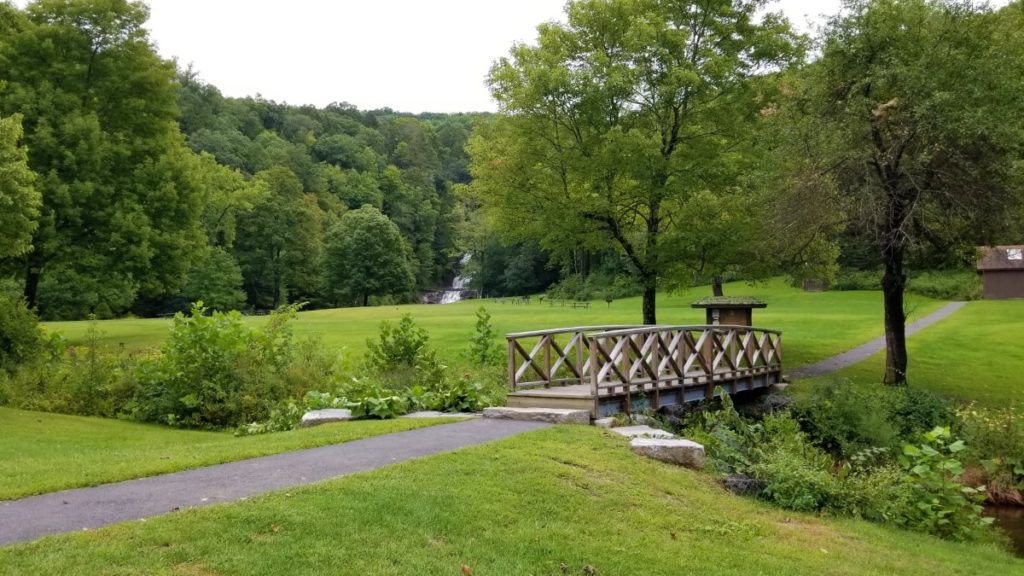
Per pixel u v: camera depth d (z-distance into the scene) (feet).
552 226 65.67
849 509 30.73
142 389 48.19
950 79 54.60
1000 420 46.42
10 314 54.29
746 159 65.51
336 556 16.98
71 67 82.89
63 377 50.14
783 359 77.30
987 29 56.54
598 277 230.07
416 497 21.63
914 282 166.40
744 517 25.80
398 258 266.36
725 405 42.83
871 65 55.98
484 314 63.31
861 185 56.34
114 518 19.21
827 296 166.30
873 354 80.59
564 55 65.00
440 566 17.12
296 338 85.56
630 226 73.36
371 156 389.60
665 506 24.59
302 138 390.21
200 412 45.85
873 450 44.50
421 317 129.39
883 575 22.07
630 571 18.62
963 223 59.77
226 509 19.42
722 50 66.85
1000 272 155.53
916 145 55.67
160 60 90.63
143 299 210.79
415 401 41.68
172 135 93.45
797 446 37.32
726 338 52.47
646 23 60.70
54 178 76.54
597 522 21.89
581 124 64.18
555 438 31.78
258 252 240.32
